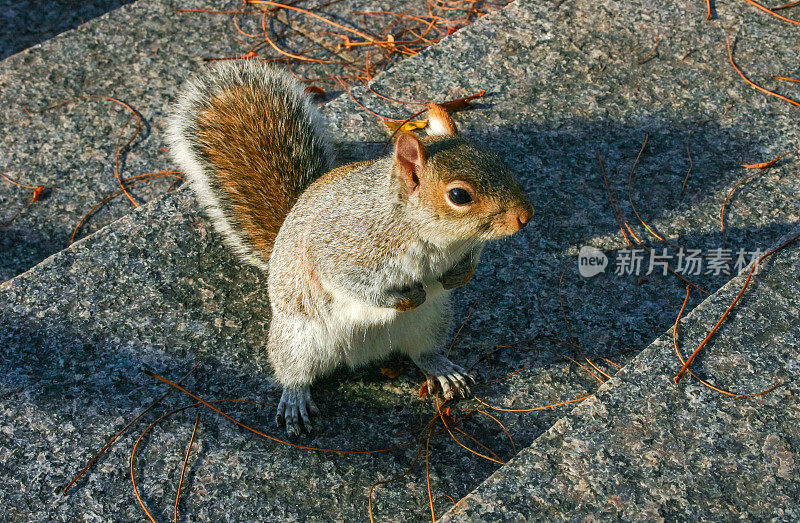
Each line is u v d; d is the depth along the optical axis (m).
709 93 0.96
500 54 1.00
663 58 0.99
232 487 0.79
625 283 0.87
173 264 0.89
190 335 0.86
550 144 0.94
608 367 0.83
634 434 0.75
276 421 0.82
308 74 1.09
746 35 1.00
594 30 1.01
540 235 0.90
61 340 0.85
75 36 1.14
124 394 0.83
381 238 0.77
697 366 0.78
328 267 0.79
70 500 0.78
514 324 0.86
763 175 0.91
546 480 0.74
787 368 0.77
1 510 0.78
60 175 1.03
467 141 0.77
